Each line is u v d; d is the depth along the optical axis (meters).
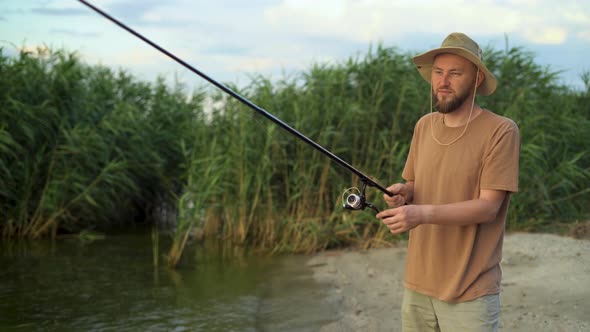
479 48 2.40
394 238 7.04
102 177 7.88
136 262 6.46
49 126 7.57
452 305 2.35
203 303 4.97
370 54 7.69
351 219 7.07
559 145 8.13
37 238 7.61
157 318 4.59
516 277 5.05
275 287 5.42
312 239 7.02
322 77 7.75
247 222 7.49
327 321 4.42
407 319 2.54
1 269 6.04
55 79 7.73
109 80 9.45
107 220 8.48
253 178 7.45
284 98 7.70
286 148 7.57
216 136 7.92
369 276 5.60
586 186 8.22
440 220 2.25
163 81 10.04
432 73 2.45
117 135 8.27
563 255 5.61
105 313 4.69
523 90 8.05
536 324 3.89
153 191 9.59
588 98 9.72
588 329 3.74
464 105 2.38
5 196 7.50
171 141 9.41
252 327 4.38
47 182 7.56
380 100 7.35
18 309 4.77
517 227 7.17
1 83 7.43
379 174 7.23
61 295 5.19
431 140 2.48
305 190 7.22
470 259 2.33
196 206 6.62
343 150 7.21
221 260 6.55
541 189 7.42
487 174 2.27
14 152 7.50
